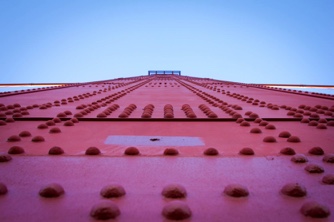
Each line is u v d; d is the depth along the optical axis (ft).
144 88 65.62
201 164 13.74
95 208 8.84
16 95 47.67
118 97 43.16
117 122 24.88
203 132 21.27
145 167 13.24
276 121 26.45
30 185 11.18
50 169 12.89
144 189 10.91
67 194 10.41
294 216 9.02
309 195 10.51
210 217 8.92
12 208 9.38
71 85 72.59
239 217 8.94
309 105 37.17
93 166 13.30
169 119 25.48
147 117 25.84
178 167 13.28
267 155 15.30
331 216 9.02
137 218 8.85
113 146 17.08
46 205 9.59
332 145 17.94
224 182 11.63
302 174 12.57
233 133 20.99
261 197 10.30
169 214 8.78
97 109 31.01
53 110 30.63
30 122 24.90
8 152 15.12
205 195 10.44
